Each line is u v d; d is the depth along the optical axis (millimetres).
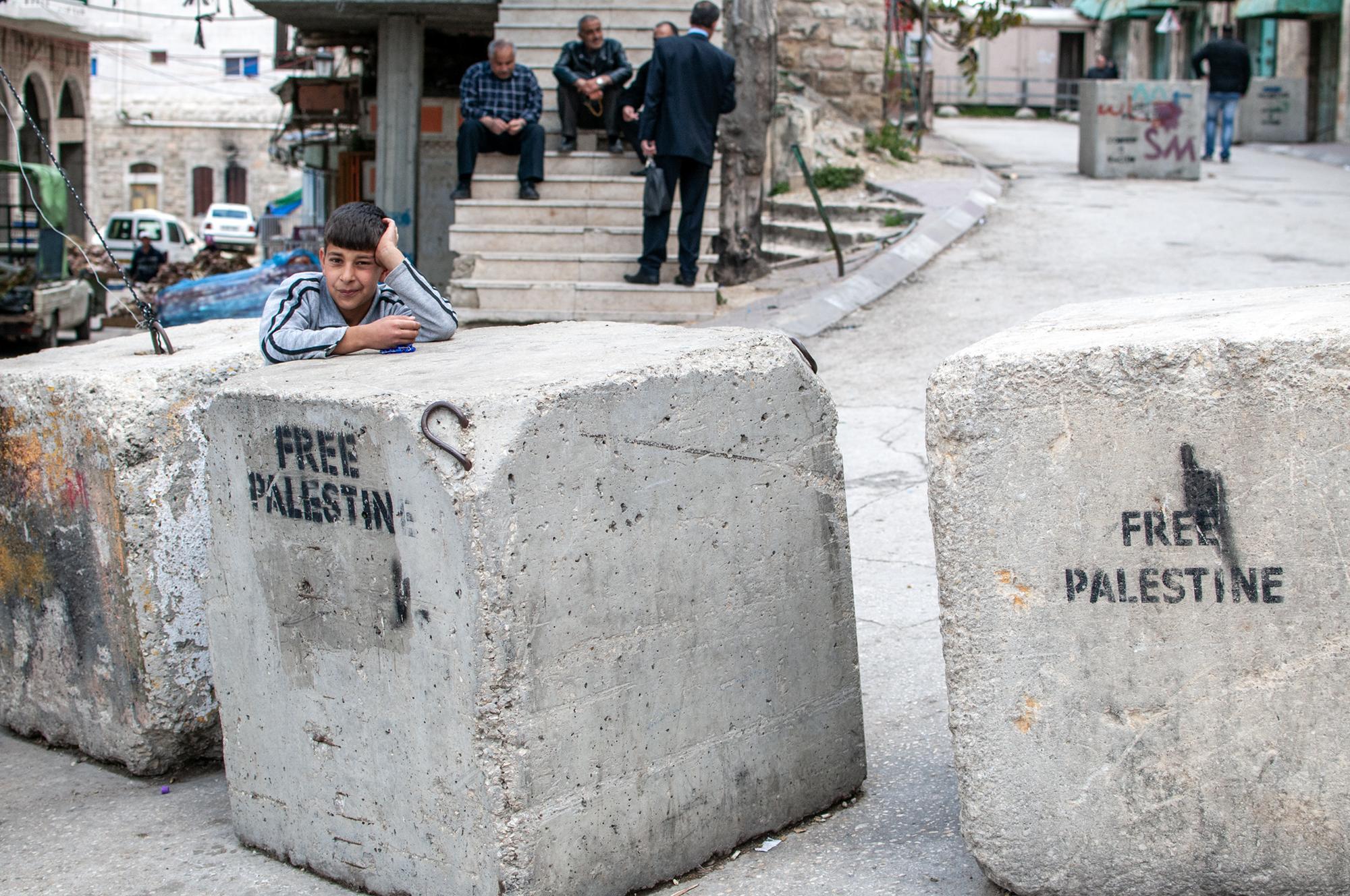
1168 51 36312
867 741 3930
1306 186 15625
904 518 6160
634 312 10555
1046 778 2736
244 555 3146
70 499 3832
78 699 4004
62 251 15609
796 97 16375
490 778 2705
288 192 42344
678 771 3066
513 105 11234
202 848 3400
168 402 3736
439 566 2699
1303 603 2562
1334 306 2828
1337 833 2596
